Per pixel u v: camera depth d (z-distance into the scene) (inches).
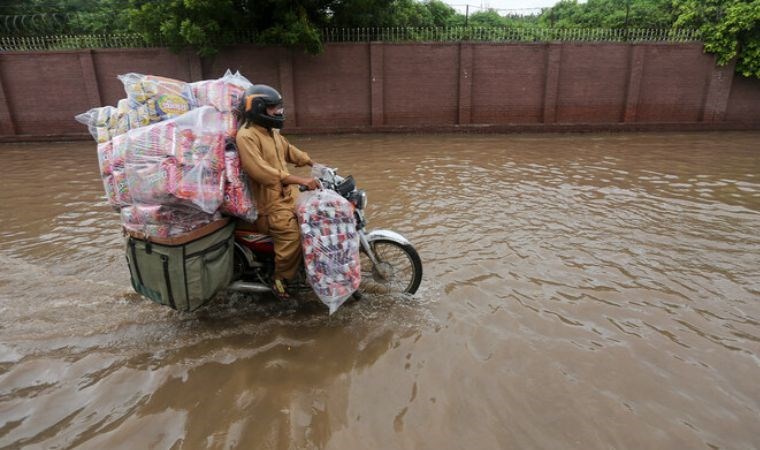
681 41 589.3
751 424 103.2
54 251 202.5
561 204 269.3
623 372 120.4
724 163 392.8
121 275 177.8
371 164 401.7
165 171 118.7
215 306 155.0
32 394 114.4
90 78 568.4
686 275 174.9
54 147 525.0
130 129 126.6
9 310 152.1
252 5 558.3
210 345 134.7
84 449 97.9
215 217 132.5
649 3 735.1
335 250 137.1
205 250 131.1
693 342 133.0
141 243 129.9
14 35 655.8
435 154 450.6
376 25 647.8
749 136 559.5
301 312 151.5
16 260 192.5
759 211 251.9
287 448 98.1
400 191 302.7
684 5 627.2
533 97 613.3
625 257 191.9
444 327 141.6
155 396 113.8
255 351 131.6
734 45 569.3
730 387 115.0
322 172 147.4
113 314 150.5
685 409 107.7
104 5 767.7
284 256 139.3
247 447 98.5
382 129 612.1
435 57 600.7
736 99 607.8
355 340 136.3
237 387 117.0
